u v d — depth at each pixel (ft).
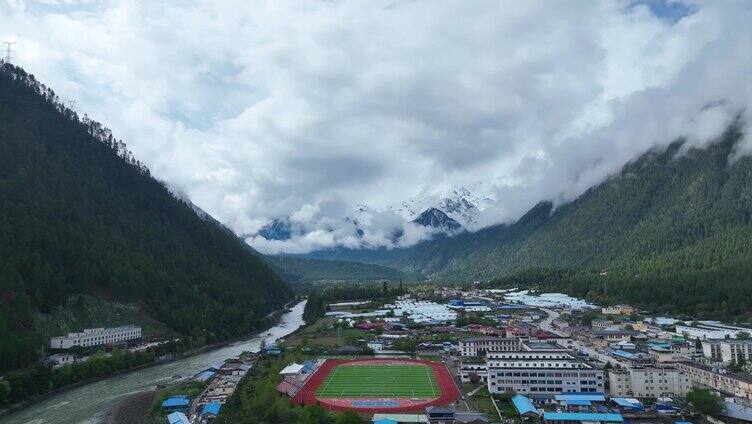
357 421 530.27
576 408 611.47
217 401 655.76
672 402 624.18
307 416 552.41
